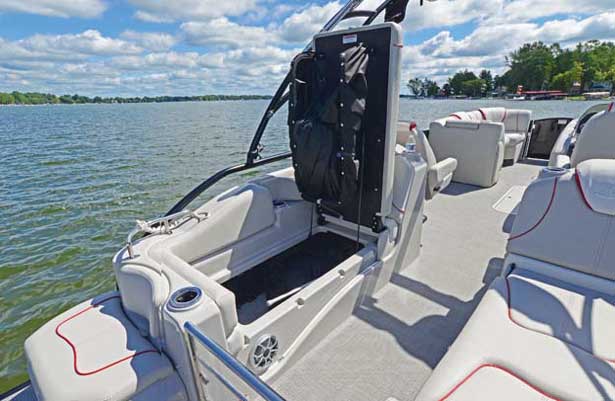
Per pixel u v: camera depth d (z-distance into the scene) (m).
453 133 4.09
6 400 1.15
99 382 0.92
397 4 1.99
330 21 1.87
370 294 1.87
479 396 0.92
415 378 1.41
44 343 1.06
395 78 1.54
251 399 1.28
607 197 1.37
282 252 2.03
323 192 1.77
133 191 9.46
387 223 1.92
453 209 3.35
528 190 1.59
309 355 1.51
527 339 1.12
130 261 1.25
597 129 2.50
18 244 6.57
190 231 1.56
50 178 10.80
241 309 1.64
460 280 2.10
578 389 0.94
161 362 1.00
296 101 1.75
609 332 1.15
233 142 17.33
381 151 1.70
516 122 5.38
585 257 1.43
